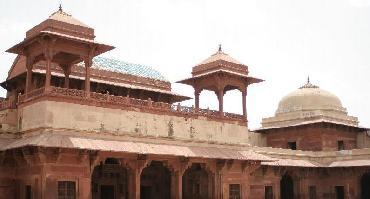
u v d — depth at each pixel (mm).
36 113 22609
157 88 34312
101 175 28078
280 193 36625
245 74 30906
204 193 28969
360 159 35094
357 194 34812
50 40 22406
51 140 21281
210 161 27703
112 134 23969
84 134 22984
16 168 23656
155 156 24734
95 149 22000
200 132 28094
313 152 37344
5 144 23094
